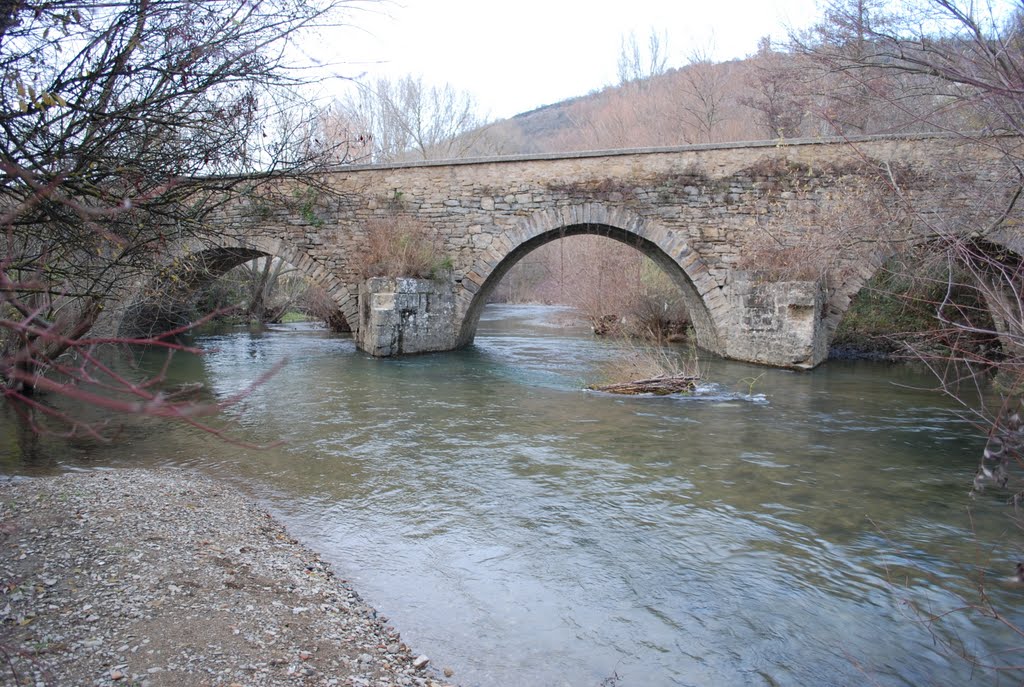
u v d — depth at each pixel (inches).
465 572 195.9
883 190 376.2
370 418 396.5
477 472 292.8
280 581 178.1
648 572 198.7
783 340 602.9
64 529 193.6
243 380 531.5
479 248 689.6
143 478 261.7
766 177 631.2
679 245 652.1
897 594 187.2
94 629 141.4
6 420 371.9
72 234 170.7
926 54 250.1
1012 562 208.2
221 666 132.6
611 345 791.7
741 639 163.2
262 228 704.4
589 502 257.4
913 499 264.8
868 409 434.6
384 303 659.4
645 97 1407.5
